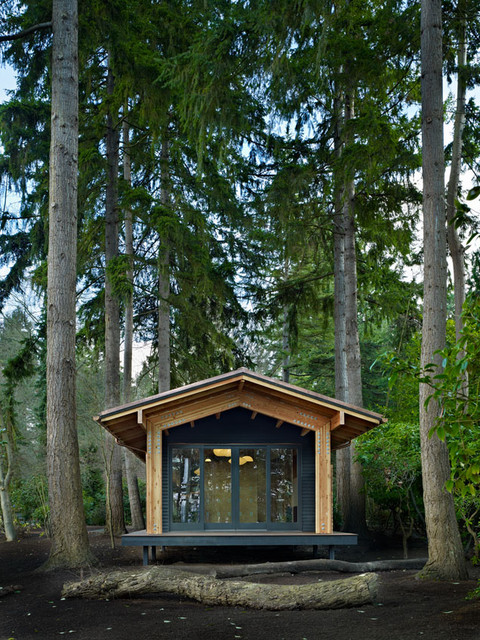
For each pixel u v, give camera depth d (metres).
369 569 10.38
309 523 12.19
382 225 15.86
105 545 14.66
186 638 6.29
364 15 14.27
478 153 14.84
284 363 29.27
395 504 15.86
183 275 17.72
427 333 9.59
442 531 9.17
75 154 12.18
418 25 12.15
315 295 18.88
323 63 14.05
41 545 15.45
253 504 12.25
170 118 17.45
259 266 20.89
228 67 11.33
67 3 12.41
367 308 18.70
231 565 10.71
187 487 12.22
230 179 17.17
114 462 16.91
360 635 6.15
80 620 7.20
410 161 14.23
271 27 10.99
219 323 21.02
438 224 9.74
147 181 19.64
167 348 18.58
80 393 21.19
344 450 16.30
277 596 7.61
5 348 26.09
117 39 14.10
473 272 4.76
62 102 12.12
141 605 7.96
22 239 17.50
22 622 7.23
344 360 17.56
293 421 12.09
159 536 11.45
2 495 17.22
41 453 25.75
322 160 16.83
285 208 15.25
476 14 12.23
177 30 15.55
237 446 12.41
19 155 15.83
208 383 11.52
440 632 6.02
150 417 11.92
